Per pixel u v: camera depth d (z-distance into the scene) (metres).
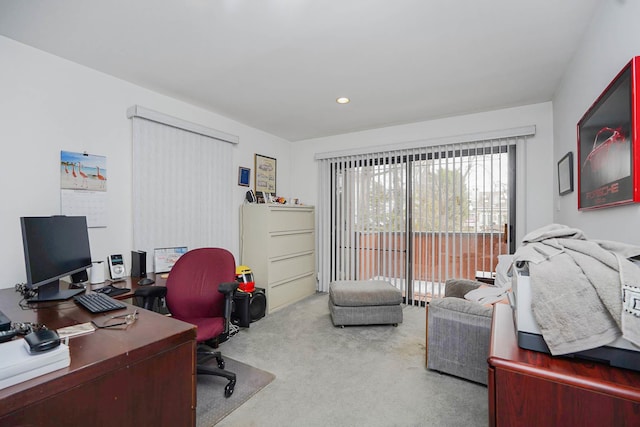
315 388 1.99
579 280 0.83
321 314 3.48
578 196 2.00
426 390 1.96
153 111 2.75
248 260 3.71
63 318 1.36
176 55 2.24
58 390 0.84
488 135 3.29
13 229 2.02
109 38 2.02
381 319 3.05
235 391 1.95
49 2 1.66
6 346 0.93
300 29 1.92
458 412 1.75
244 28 1.91
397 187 3.88
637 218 1.23
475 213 3.40
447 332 2.11
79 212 2.34
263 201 4.00
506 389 0.81
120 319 1.33
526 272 0.95
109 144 2.53
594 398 0.71
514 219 3.24
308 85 2.75
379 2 1.66
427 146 3.63
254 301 3.23
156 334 1.16
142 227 2.72
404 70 2.46
